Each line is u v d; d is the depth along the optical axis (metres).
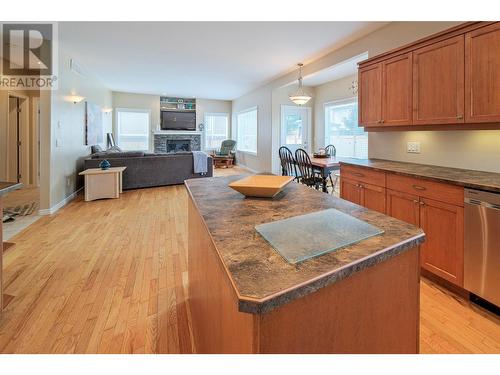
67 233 3.40
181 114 10.30
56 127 4.41
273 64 5.48
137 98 9.59
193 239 1.71
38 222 3.81
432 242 2.24
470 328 1.76
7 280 2.29
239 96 9.95
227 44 4.35
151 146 9.95
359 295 0.81
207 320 1.21
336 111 7.11
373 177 2.85
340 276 0.73
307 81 7.14
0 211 1.78
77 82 5.46
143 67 5.84
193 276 1.72
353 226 1.04
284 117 7.47
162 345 1.60
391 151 3.42
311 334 0.71
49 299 2.04
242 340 0.70
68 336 1.65
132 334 1.68
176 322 1.80
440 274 2.19
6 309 1.90
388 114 3.02
